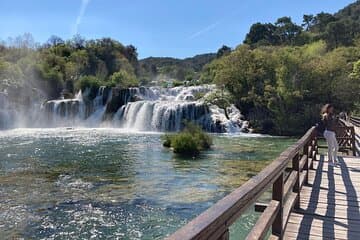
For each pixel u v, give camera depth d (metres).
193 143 21.41
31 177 15.03
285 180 5.99
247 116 37.97
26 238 8.80
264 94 36.19
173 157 20.06
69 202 11.58
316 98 37.44
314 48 68.69
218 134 33.72
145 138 29.30
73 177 15.08
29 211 10.71
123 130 36.81
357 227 5.50
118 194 12.48
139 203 11.48
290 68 35.75
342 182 8.52
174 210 10.82
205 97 40.22
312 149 10.60
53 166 17.38
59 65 57.44
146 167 17.20
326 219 5.88
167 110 36.09
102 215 10.43
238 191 2.55
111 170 16.50
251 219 9.88
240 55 39.78
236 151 22.41
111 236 8.98
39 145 24.77
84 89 46.38
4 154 20.81
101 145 24.98
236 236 8.76
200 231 1.66
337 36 83.75
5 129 36.97
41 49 65.94
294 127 34.00
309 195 7.36
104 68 68.00
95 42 76.56
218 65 45.66
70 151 22.12
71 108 41.75
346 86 37.12
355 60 50.44
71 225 9.66
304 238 5.03
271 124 34.91
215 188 13.23
